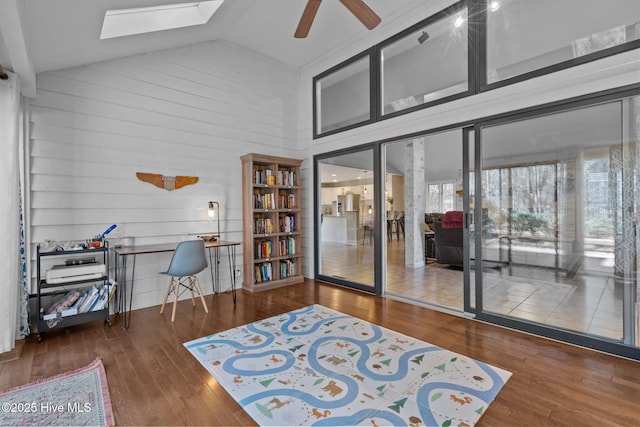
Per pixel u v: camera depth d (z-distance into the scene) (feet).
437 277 15.90
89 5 6.80
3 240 7.85
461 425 5.20
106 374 6.91
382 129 12.83
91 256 10.53
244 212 14.12
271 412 5.61
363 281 14.24
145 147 11.62
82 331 9.33
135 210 11.38
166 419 5.45
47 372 7.00
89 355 7.80
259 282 14.34
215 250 13.60
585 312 8.16
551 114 8.56
